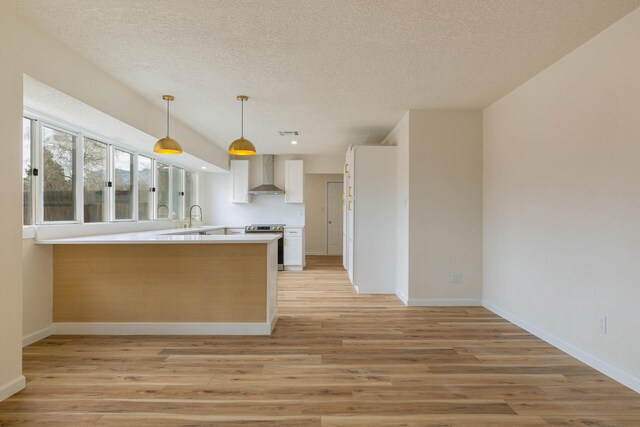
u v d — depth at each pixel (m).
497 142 4.04
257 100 4.00
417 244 4.39
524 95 3.50
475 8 2.23
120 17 2.32
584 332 2.75
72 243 3.22
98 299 3.46
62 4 2.16
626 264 2.36
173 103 4.10
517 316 3.67
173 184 6.45
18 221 2.26
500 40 2.64
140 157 5.30
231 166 7.52
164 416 2.02
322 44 2.70
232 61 2.99
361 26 2.45
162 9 2.23
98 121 3.48
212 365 2.71
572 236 2.86
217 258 3.46
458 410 2.09
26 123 3.23
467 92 3.76
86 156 4.06
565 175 2.93
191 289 3.47
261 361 2.79
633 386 2.31
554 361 2.78
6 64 2.18
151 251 3.48
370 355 2.91
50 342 3.21
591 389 2.33
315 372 2.59
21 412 2.05
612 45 2.44
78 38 2.59
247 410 2.08
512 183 3.73
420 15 2.31
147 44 2.69
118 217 4.72
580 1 2.16
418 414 2.05
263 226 7.21
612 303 2.48
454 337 3.33
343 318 3.94
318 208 9.75
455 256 4.41
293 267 7.23
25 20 2.32
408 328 3.59
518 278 3.64
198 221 7.40
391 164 5.07
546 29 2.49
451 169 4.38
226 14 2.29
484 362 2.77
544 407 2.12
